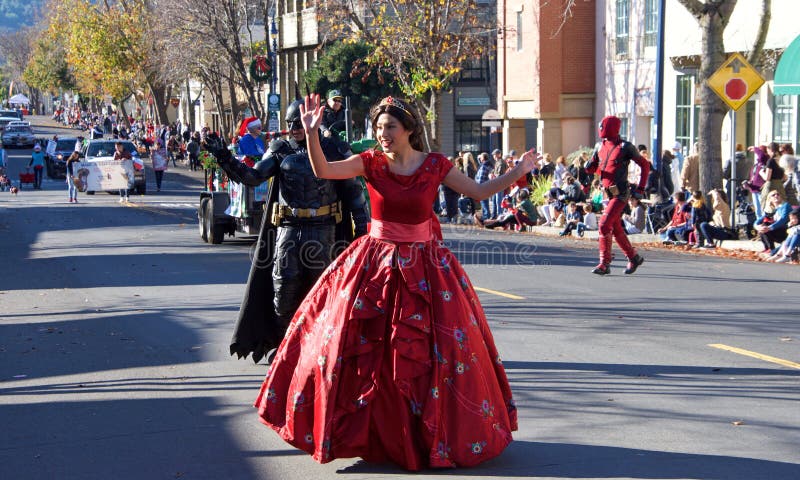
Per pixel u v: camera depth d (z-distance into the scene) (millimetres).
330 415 5355
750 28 24062
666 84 28969
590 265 15250
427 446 5336
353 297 5441
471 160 27391
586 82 34594
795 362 8078
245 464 5770
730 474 5375
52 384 8016
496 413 5465
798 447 5848
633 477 5344
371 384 5359
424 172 5535
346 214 7781
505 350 8789
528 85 35781
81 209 29547
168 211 28703
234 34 45531
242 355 7828
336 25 35219
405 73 32906
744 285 12656
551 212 23922
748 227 19328
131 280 14406
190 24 46562
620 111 32406
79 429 6617
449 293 5457
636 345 8867
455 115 50125
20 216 27172
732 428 6262
